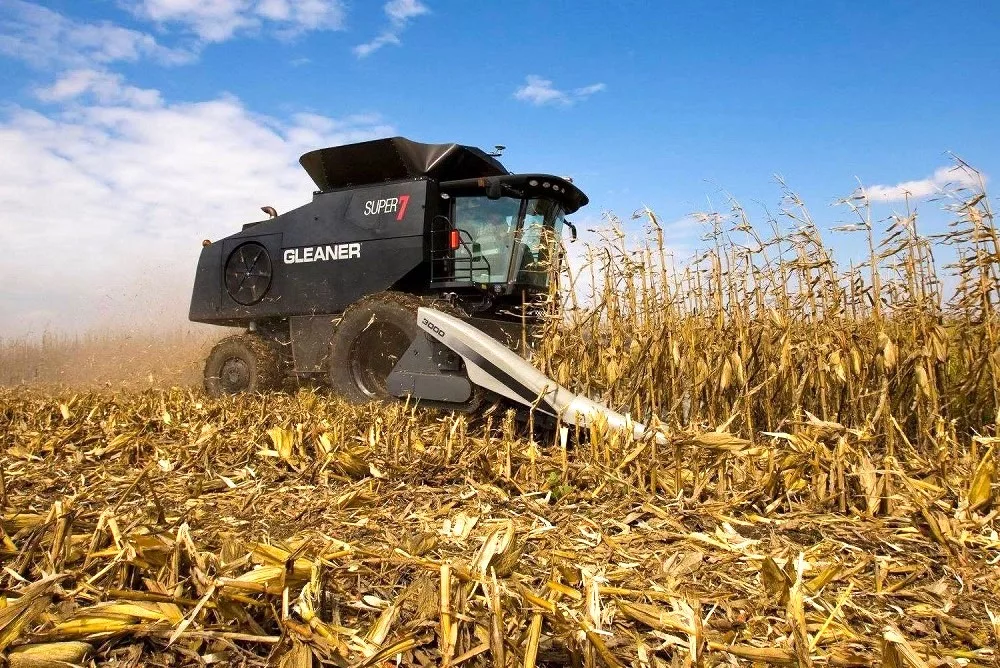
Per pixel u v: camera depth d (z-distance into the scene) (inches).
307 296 334.6
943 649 79.6
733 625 82.6
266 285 350.3
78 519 97.7
